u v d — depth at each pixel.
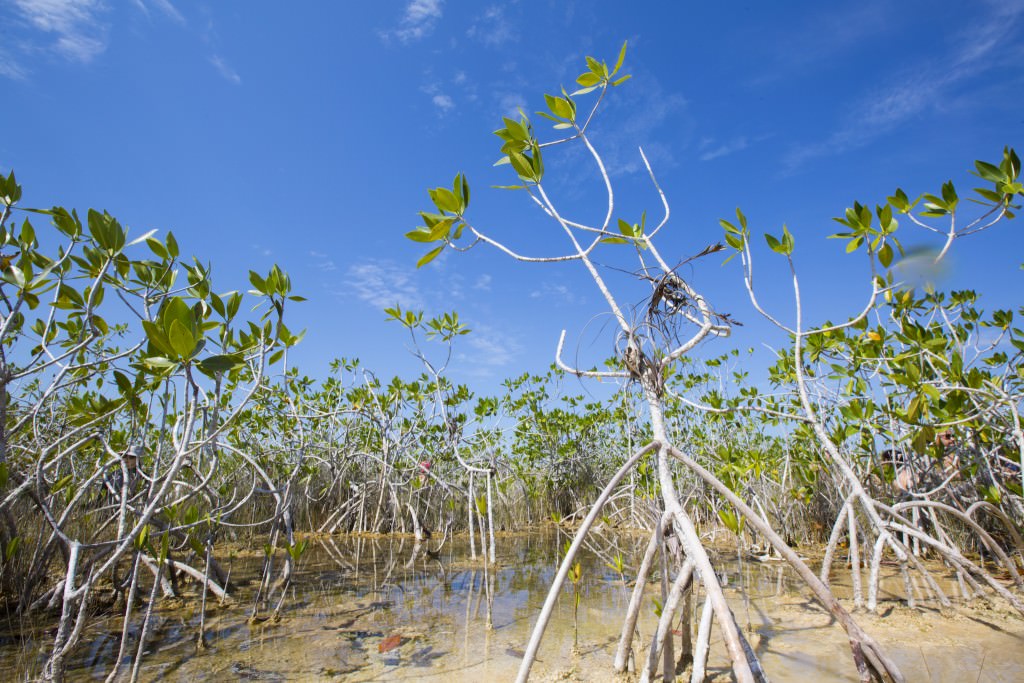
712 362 9.83
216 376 3.46
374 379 11.02
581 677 3.31
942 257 3.97
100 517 5.51
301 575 6.57
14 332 4.47
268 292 3.80
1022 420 5.79
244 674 3.45
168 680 3.35
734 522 4.28
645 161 3.83
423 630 4.36
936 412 4.89
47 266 4.05
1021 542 5.21
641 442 10.23
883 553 6.99
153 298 3.90
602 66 3.88
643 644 3.91
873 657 2.60
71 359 4.69
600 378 3.45
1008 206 3.73
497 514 10.70
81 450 6.16
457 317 10.21
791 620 4.39
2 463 3.44
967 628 4.11
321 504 11.16
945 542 5.95
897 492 6.56
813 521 8.28
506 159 4.00
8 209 3.66
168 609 4.92
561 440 12.46
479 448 11.69
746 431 9.96
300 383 10.79
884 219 4.02
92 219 3.44
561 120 4.01
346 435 11.44
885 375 6.02
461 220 3.55
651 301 3.35
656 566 6.73
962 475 6.58
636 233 3.79
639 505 7.90
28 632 3.99
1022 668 3.34
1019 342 4.92
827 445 4.89
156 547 5.04
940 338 4.91
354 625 4.50
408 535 10.21
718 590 2.35
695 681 2.62
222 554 7.73
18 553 4.43
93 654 3.74
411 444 11.24
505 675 3.41
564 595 5.54
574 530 10.58
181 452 3.11
